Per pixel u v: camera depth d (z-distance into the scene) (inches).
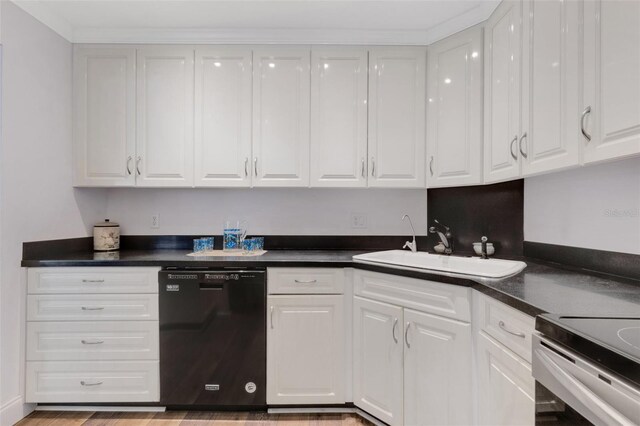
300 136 89.7
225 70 89.7
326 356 77.2
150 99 89.8
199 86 89.7
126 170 90.3
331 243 102.3
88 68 90.1
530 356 42.6
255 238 98.9
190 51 89.7
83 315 77.5
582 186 63.5
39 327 77.3
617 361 27.0
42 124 81.6
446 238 90.0
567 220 67.6
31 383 76.9
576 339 31.3
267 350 77.3
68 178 89.7
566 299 43.7
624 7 39.1
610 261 57.6
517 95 63.0
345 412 78.9
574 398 30.6
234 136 90.0
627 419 25.5
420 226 101.7
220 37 89.2
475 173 78.0
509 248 84.5
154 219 102.8
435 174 85.9
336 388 77.2
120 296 77.6
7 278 73.8
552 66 52.6
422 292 64.2
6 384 73.3
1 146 72.4
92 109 90.4
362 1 76.7
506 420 48.4
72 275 77.6
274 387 77.1
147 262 77.5
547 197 73.5
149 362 77.7
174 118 90.0
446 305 60.7
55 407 79.2
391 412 68.8
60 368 77.4
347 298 77.5
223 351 77.2
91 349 77.5
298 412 78.8
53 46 84.2
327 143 89.7
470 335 57.2
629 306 40.6
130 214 102.8
